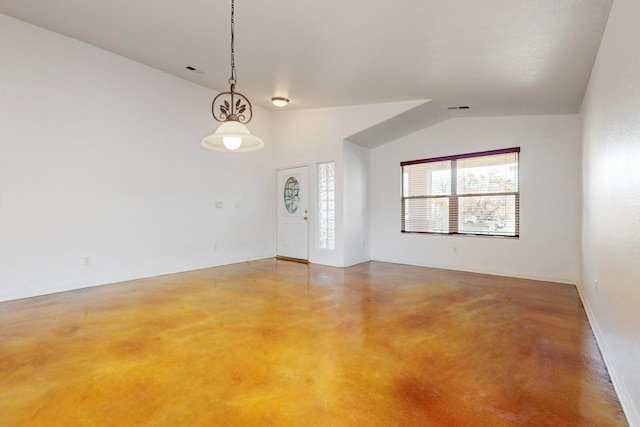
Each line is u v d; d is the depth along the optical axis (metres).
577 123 4.45
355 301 3.69
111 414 1.69
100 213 4.42
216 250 5.81
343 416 1.68
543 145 4.70
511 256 4.97
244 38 3.20
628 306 1.76
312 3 2.43
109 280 4.52
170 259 5.18
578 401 1.82
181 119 5.27
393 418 1.67
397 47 2.97
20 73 3.76
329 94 4.83
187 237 5.39
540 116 4.72
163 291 4.12
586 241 3.56
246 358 2.32
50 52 3.96
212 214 5.74
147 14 3.16
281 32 2.98
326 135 5.92
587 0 1.99
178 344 2.55
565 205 4.54
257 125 6.45
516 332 2.79
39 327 2.89
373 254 6.54
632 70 1.68
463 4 2.18
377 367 2.19
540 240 4.74
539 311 3.34
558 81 3.35
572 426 1.61
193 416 1.67
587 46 2.58
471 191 5.37
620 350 1.90
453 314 3.24
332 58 3.41
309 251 6.22
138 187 4.79
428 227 5.84
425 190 5.87
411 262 6.01
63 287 4.11
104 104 4.43
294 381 2.02
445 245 5.61
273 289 4.21
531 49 2.72
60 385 1.96
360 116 5.45
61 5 3.29
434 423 1.63
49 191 3.99
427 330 2.83
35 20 3.70
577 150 4.45
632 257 1.70
